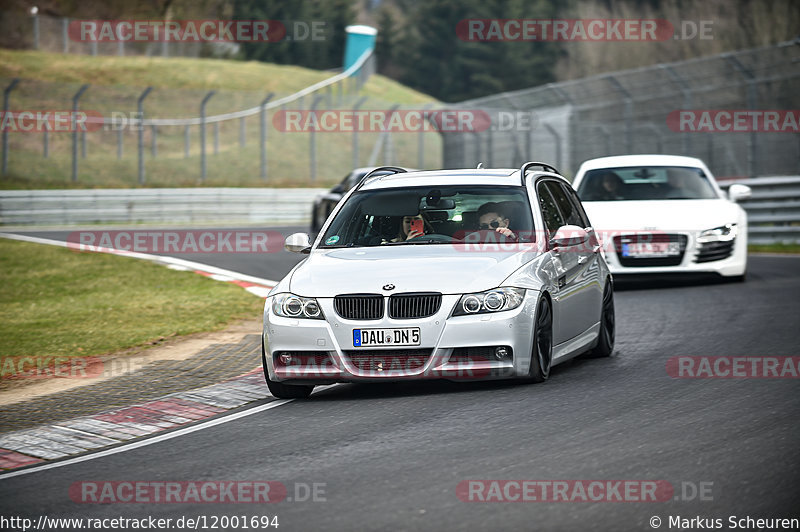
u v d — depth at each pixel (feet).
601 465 64.08
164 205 396.37
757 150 277.23
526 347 89.30
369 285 89.04
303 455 71.00
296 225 388.78
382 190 104.99
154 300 171.94
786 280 172.65
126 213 388.37
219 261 233.35
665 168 181.68
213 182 449.06
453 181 104.99
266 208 416.46
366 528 53.67
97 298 177.88
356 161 427.74
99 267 222.89
